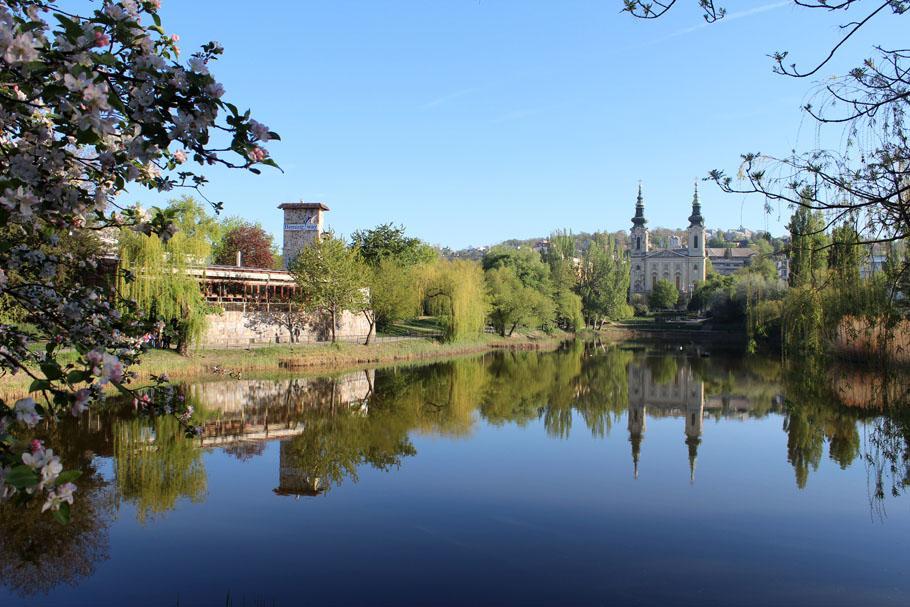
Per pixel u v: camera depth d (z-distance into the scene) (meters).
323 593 9.77
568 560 11.09
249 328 40.94
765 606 9.44
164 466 16.16
